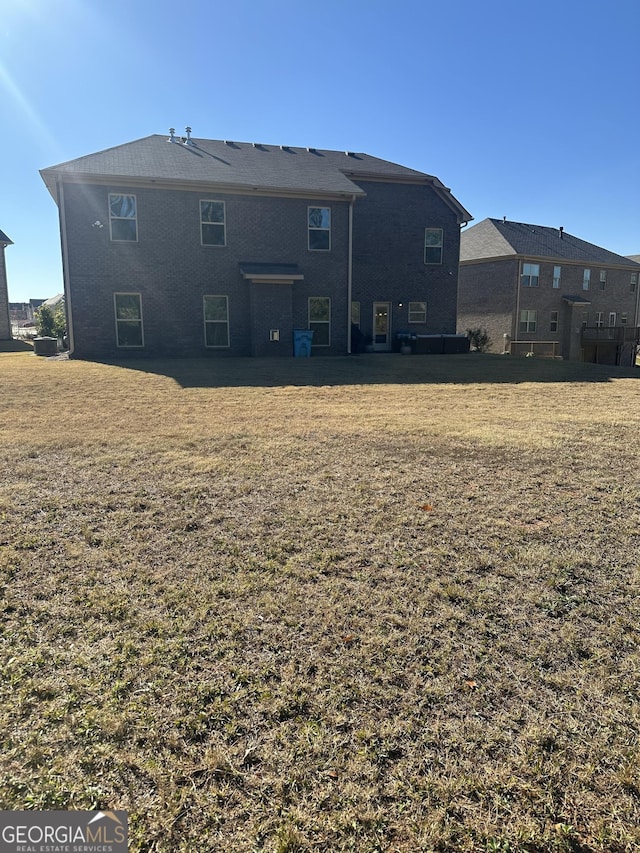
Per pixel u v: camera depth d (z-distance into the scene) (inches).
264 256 651.5
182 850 56.2
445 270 784.9
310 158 759.1
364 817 59.9
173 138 718.5
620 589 106.3
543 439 229.5
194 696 77.2
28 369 484.7
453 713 74.5
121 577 109.4
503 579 109.9
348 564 115.6
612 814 60.4
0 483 167.2
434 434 238.5
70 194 580.7
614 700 77.0
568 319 1145.4
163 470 181.9
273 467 185.9
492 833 58.3
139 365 525.3
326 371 486.3
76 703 75.7
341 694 77.9
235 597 102.5
